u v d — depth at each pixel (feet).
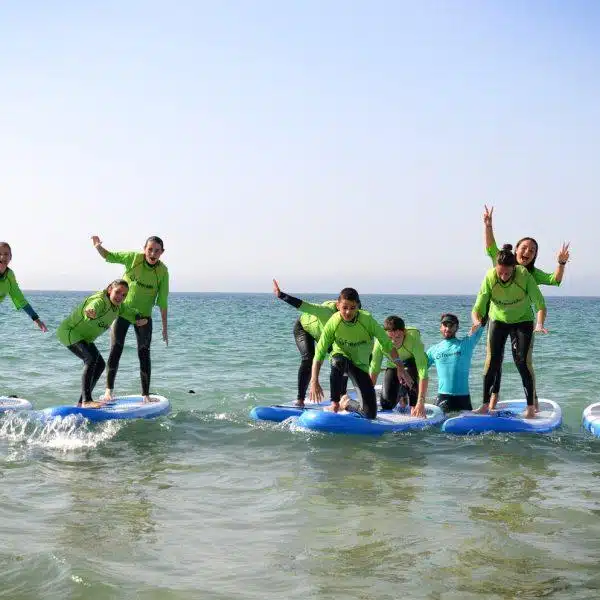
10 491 18.56
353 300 26.37
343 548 14.83
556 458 23.52
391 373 30.55
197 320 128.88
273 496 18.63
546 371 48.29
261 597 12.49
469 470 21.76
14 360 50.65
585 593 12.72
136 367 47.85
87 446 24.31
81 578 13.00
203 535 15.53
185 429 27.35
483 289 28.84
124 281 28.73
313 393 27.12
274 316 151.64
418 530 15.94
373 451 24.26
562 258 27.78
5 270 30.42
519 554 14.52
